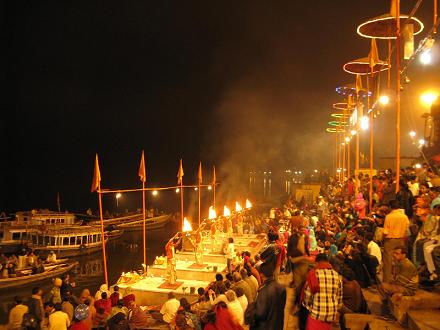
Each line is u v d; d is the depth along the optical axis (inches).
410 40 515.5
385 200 589.6
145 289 775.1
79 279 1672.0
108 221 2522.1
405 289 350.3
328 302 280.2
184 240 987.9
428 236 386.9
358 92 897.5
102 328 553.3
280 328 259.4
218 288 514.0
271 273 266.7
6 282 1375.5
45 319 687.7
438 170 775.7
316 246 711.7
